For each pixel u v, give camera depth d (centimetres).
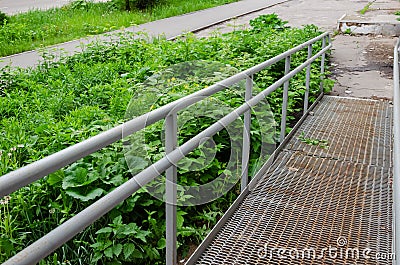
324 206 306
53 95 502
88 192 275
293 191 326
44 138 350
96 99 494
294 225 283
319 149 411
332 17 1360
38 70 634
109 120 386
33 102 478
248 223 285
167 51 652
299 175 353
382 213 296
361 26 1080
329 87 601
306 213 297
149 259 266
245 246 262
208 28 1205
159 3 1616
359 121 494
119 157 306
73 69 646
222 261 249
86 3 1588
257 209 301
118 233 254
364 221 287
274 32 805
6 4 1795
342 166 371
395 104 269
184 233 283
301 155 393
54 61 747
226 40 702
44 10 1508
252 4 1775
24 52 870
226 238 269
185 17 1412
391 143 430
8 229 252
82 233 266
